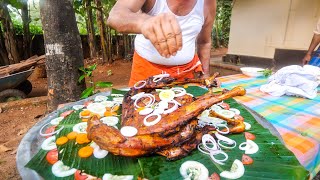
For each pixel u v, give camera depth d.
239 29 8.77
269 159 1.06
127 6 1.43
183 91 1.39
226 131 1.27
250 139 1.23
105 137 1.03
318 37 3.77
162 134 1.05
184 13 1.78
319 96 2.18
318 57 3.77
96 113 1.50
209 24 2.28
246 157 1.08
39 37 10.38
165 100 1.28
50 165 1.02
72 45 3.03
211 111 1.44
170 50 0.90
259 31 8.15
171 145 1.06
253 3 8.12
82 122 1.37
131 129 1.08
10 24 8.46
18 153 1.10
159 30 0.89
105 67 9.75
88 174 0.97
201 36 2.38
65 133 1.24
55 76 3.04
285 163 1.03
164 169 0.99
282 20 7.48
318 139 1.41
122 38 11.59
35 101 5.00
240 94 1.22
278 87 2.23
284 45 7.57
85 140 1.17
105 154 1.09
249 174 0.97
